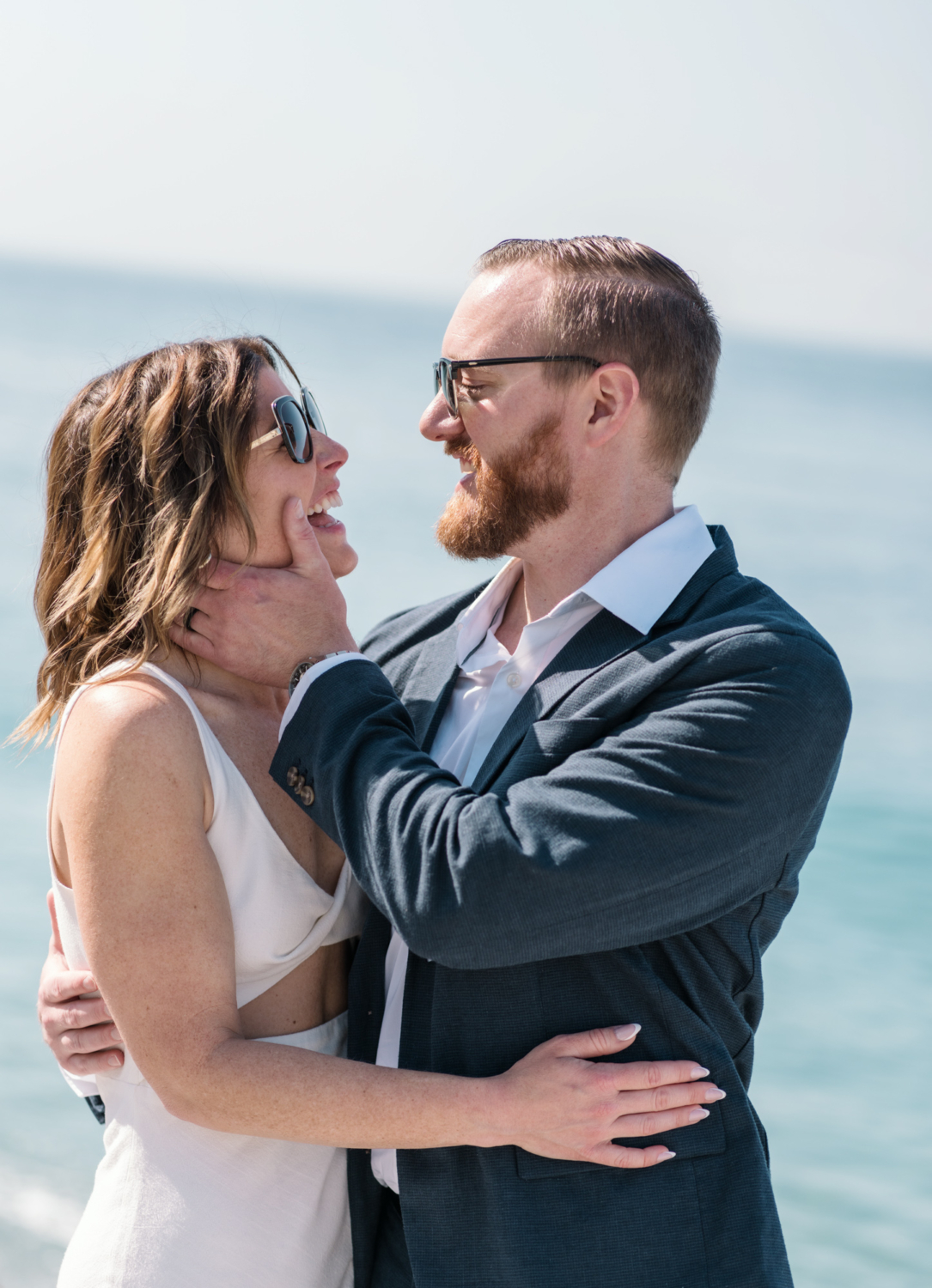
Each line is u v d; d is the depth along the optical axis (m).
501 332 1.91
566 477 1.91
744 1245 1.63
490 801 1.59
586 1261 1.60
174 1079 1.59
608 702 1.71
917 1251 5.46
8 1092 6.09
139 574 1.74
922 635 18.42
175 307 93.50
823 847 10.42
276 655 1.76
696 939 1.70
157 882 1.59
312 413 1.92
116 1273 1.67
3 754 11.05
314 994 1.86
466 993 1.69
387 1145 1.59
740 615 1.75
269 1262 1.71
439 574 18.41
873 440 49.44
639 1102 1.58
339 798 1.64
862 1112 6.55
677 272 2.00
